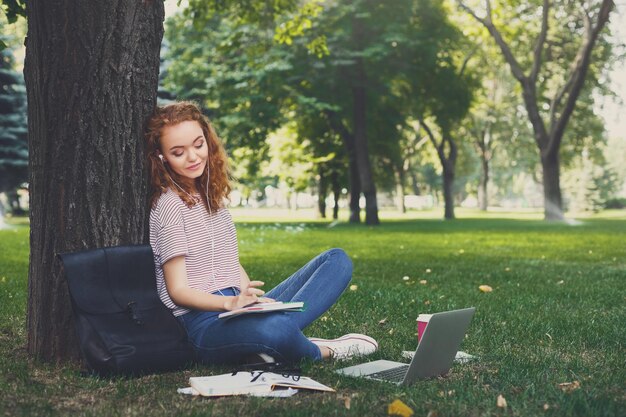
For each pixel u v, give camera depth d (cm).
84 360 363
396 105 3109
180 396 312
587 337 482
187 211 369
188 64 2895
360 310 596
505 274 947
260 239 1830
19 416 279
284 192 5312
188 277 367
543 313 593
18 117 3172
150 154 375
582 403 299
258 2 1266
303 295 382
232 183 387
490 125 4866
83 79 362
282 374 335
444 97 3016
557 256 1321
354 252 1402
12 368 355
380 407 296
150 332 347
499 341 466
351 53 2514
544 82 3438
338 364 380
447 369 364
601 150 4438
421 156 5572
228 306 352
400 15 2669
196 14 1217
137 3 370
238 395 312
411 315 579
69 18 360
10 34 2273
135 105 375
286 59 2508
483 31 3225
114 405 296
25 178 3262
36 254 375
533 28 3297
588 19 2820
